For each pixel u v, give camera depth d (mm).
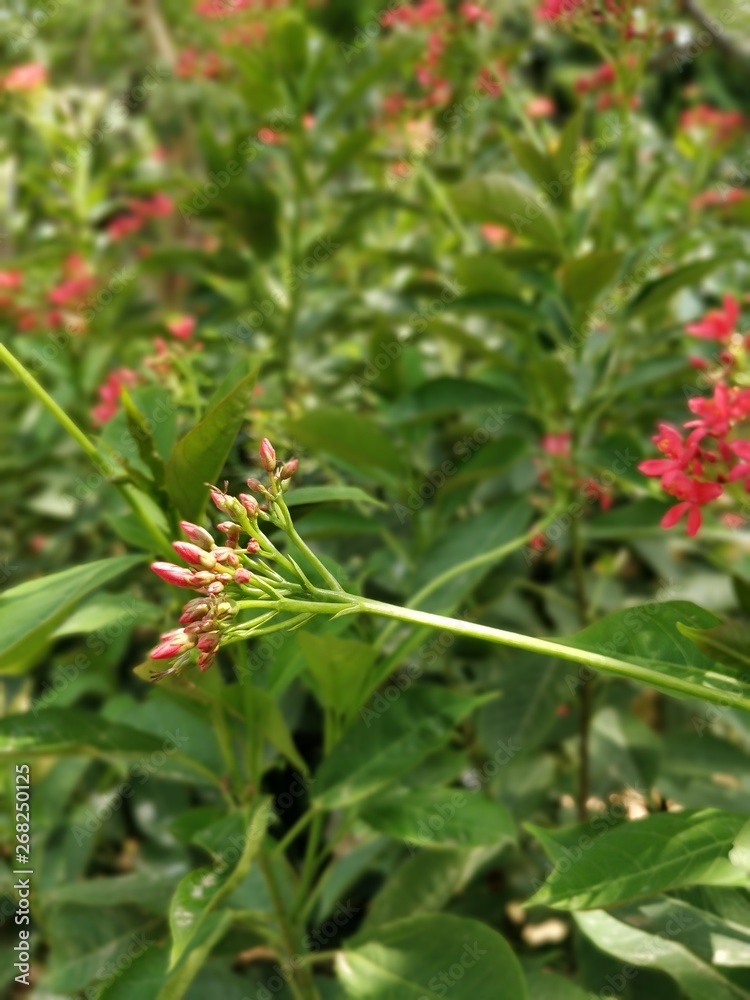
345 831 294
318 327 509
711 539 441
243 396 224
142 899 326
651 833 213
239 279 533
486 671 427
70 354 542
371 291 551
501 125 414
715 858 205
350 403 483
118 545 453
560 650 203
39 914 402
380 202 510
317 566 210
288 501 240
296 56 514
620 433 367
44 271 630
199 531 207
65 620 279
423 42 500
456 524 370
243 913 284
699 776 403
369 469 376
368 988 267
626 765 396
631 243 465
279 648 278
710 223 564
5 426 594
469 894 393
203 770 287
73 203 652
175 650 197
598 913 255
